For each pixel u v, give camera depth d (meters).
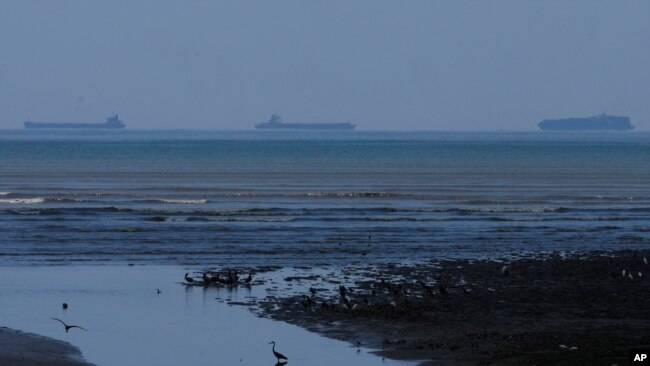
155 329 47.50
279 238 84.19
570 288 59.16
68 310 52.19
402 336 45.66
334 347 43.50
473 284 60.41
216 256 73.19
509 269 66.62
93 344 44.28
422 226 95.00
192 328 47.78
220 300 55.19
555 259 72.38
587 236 88.44
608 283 61.34
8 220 95.44
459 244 81.50
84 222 94.50
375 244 80.81
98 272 65.25
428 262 70.50
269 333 46.56
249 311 51.91
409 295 56.31
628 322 48.59
